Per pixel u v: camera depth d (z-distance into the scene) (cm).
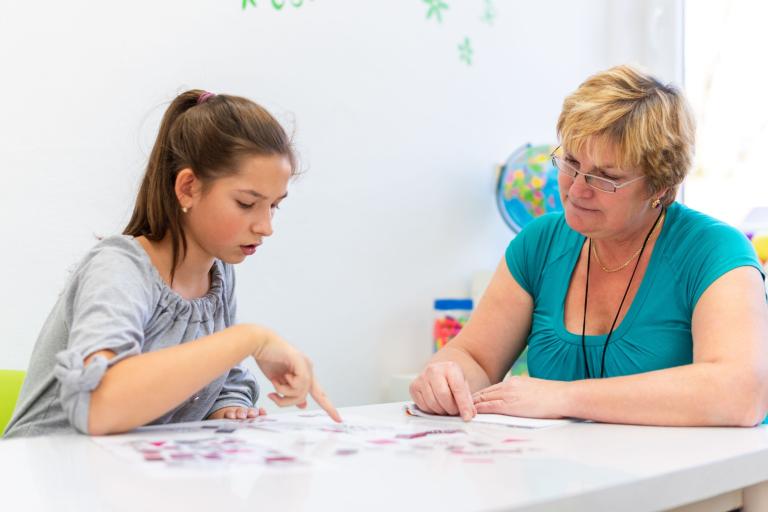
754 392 107
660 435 97
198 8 192
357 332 221
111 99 182
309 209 211
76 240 179
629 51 281
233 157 108
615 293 140
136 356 90
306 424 100
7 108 171
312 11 211
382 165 225
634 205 130
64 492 63
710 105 262
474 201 246
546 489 65
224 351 91
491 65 250
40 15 174
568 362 140
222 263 126
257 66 202
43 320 175
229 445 82
